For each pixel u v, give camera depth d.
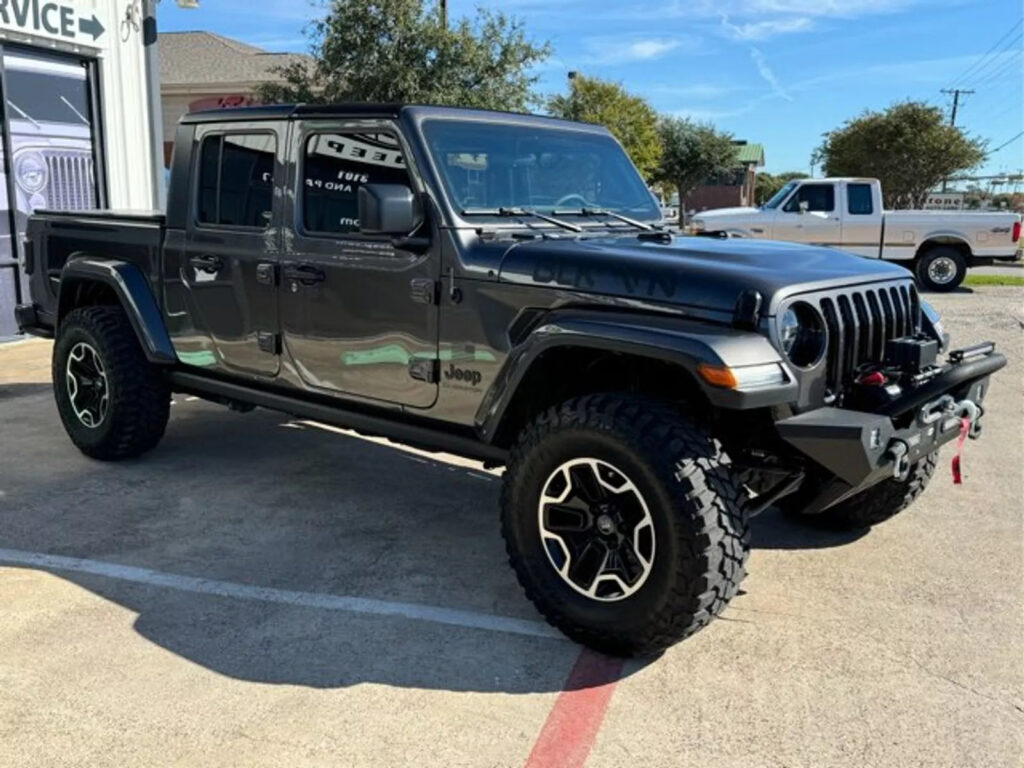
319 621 3.45
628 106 30.06
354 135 3.90
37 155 9.34
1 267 9.01
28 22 8.89
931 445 3.39
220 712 2.84
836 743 2.74
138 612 3.49
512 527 3.37
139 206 10.68
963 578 3.92
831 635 3.40
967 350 3.64
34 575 3.81
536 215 3.88
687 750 2.70
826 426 3.02
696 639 3.37
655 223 4.43
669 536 2.95
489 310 3.49
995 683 3.08
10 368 8.12
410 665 3.15
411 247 3.67
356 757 2.63
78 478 5.09
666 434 2.98
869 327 3.46
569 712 2.88
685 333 2.97
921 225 16.03
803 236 16.33
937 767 2.63
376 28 14.92
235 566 3.94
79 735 2.71
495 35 15.30
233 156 4.41
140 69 10.53
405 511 4.66
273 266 4.22
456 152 3.79
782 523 4.56
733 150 43.22
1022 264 23.78
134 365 5.07
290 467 5.36
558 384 3.57
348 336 3.98
